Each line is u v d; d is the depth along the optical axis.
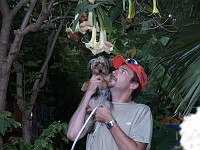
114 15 3.38
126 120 2.16
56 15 4.73
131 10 2.39
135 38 4.23
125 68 2.27
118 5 3.26
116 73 2.27
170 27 4.23
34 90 4.12
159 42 4.00
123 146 2.02
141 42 4.25
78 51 5.71
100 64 2.25
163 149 5.75
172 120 7.35
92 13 2.29
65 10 4.61
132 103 2.27
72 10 4.54
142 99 6.77
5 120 3.01
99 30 2.38
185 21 3.50
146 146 2.13
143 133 2.13
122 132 2.04
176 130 6.72
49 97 6.60
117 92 2.25
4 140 4.88
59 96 7.28
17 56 3.69
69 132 2.28
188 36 2.83
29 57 4.73
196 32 2.80
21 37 3.43
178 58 2.89
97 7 2.30
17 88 4.09
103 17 2.31
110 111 2.09
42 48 5.06
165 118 7.40
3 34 3.46
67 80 7.27
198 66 2.72
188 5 3.87
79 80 7.71
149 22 4.27
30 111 4.08
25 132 4.05
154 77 4.07
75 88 7.64
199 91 2.61
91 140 2.24
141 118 2.18
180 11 4.02
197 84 2.64
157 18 4.15
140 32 4.43
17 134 5.02
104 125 2.21
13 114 5.54
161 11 4.07
